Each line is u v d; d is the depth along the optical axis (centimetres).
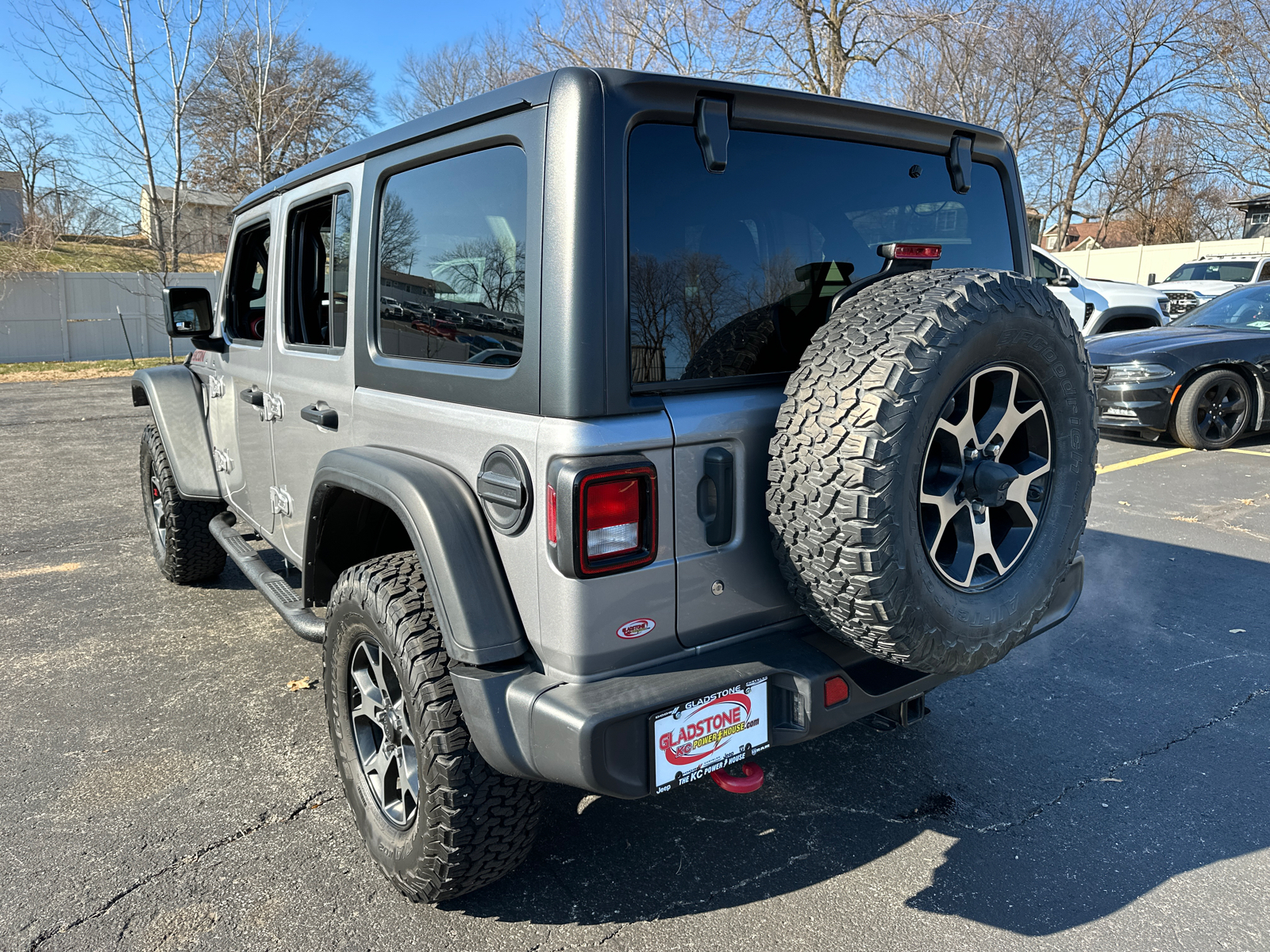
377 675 246
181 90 2094
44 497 745
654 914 236
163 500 479
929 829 273
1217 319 935
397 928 231
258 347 358
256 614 468
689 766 197
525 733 196
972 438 211
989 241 288
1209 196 4491
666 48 2089
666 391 202
